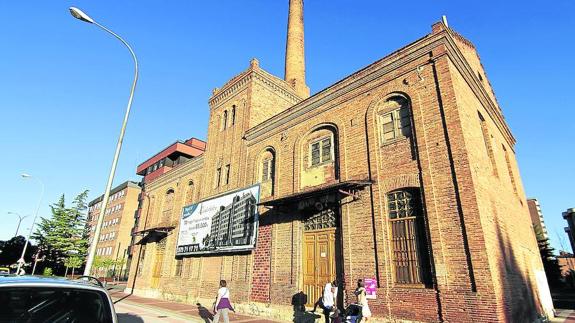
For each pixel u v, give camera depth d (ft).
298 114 55.36
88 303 13.34
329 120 49.67
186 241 71.51
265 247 52.65
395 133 41.73
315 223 47.14
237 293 54.24
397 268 36.45
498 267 31.45
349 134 46.21
